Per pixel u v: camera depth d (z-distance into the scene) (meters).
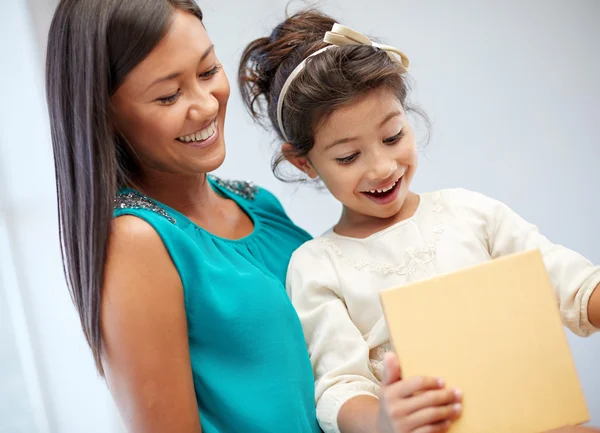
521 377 0.74
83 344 1.89
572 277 0.92
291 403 0.93
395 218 1.08
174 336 0.88
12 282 1.85
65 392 1.90
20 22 1.77
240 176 1.81
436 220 1.05
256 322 0.94
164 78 0.88
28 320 1.86
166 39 0.87
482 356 0.74
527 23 1.71
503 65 1.73
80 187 0.88
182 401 0.88
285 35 1.16
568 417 0.73
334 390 0.95
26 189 1.84
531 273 0.76
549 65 1.72
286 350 0.95
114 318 0.86
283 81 1.10
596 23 1.70
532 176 1.76
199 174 1.05
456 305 0.75
